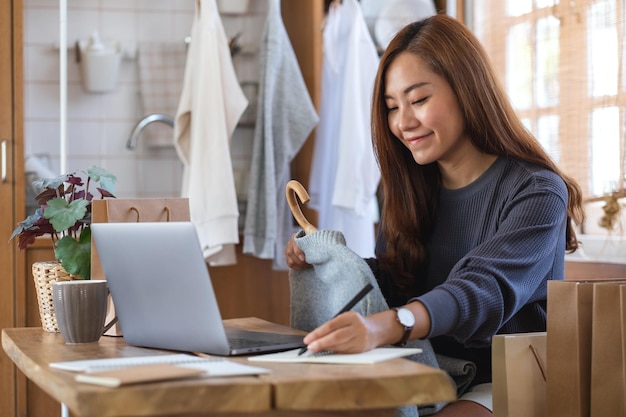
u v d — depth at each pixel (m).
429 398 1.28
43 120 3.96
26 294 3.52
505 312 1.75
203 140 3.65
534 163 2.04
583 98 3.14
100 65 3.93
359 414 1.34
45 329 2.04
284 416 1.31
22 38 3.53
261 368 1.33
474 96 2.01
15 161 3.53
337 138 3.96
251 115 4.02
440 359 1.96
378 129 2.15
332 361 1.40
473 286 1.67
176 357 1.47
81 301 1.80
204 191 3.63
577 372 1.69
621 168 2.97
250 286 3.87
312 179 3.94
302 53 4.00
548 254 1.86
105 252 1.70
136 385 1.19
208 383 1.21
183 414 1.25
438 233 2.15
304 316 1.89
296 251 1.88
